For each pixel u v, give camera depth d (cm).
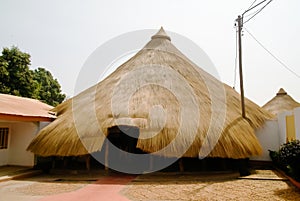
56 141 1043
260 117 1391
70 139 1023
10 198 702
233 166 1158
